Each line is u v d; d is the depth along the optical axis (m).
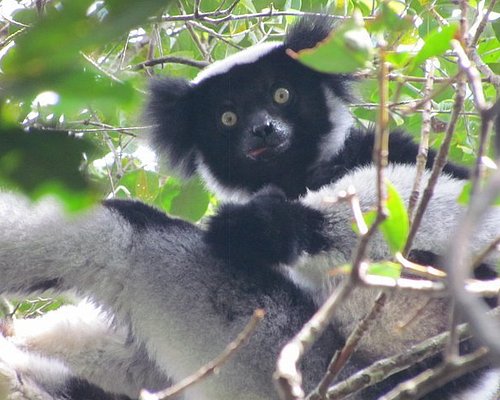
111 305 7.99
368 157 9.99
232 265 8.04
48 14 2.32
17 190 2.88
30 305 10.99
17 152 2.77
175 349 7.85
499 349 2.89
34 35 2.28
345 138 10.63
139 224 8.14
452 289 3.06
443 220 7.96
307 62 3.62
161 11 2.38
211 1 12.08
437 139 10.56
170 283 7.90
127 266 7.88
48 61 2.36
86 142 2.82
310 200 8.57
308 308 8.08
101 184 2.90
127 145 11.55
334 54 3.59
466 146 10.68
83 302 8.06
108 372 8.70
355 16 3.89
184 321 7.83
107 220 7.98
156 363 8.16
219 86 11.07
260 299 7.96
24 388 7.30
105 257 7.83
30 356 8.02
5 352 7.95
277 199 8.49
